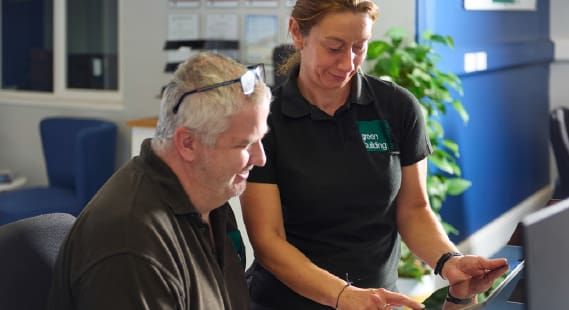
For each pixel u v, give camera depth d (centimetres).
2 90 573
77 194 473
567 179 432
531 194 557
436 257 182
